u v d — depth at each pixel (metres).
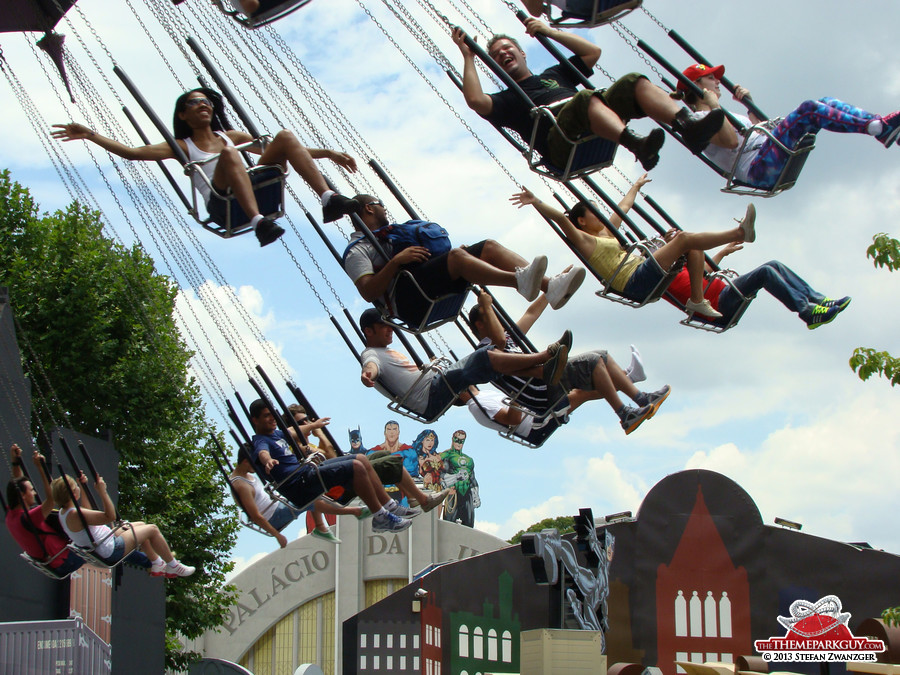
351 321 12.13
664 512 25.33
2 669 14.29
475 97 10.67
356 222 10.61
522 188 11.20
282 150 11.03
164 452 30.80
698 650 24.56
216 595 31.83
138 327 30.64
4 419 18.02
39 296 29.94
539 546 19.75
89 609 19.92
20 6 14.79
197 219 11.41
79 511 12.87
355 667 25.27
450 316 11.02
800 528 25.69
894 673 18.83
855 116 9.72
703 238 10.45
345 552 50.31
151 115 11.09
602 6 10.28
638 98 10.10
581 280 9.98
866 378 10.42
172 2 10.95
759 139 10.38
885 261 10.20
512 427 13.02
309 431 13.09
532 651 16.38
